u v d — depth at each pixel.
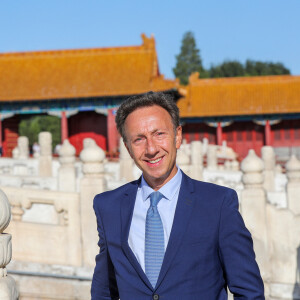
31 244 8.57
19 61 44.69
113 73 42.09
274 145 47.34
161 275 3.01
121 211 3.32
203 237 3.03
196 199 3.14
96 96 40.25
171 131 3.24
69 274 8.38
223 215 3.07
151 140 3.17
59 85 41.84
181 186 3.23
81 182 8.58
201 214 3.08
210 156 24.67
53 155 35.53
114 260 3.25
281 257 9.05
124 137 3.32
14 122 44.44
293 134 46.97
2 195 3.96
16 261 8.49
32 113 42.59
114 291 3.54
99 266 3.47
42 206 12.30
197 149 18.08
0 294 3.74
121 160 18.56
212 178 19.03
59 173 13.88
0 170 20.77
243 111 45.97
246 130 48.03
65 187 13.79
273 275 9.07
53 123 67.00
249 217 9.18
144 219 3.22
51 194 8.63
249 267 3.02
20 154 24.50
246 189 9.27
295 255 8.96
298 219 8.98
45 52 44.84
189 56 96.50
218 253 3.09
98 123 43.72
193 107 47.31
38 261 8.52
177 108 3.35
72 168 13.91
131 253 3.15
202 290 3.00
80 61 43.91
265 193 9.22
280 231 9.07
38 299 8.12
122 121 3.31
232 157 36.97
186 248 3.02
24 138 24.58
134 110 3.25
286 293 8.87
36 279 8.14
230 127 48.28
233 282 3.02
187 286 2.99
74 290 8.04
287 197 12.61
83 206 8.52
